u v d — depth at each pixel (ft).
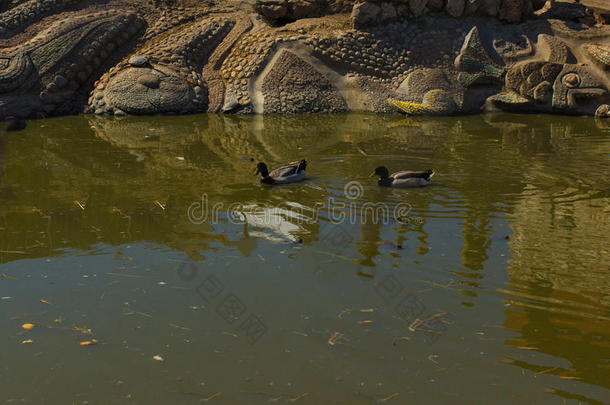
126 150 35.94
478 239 20.66
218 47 53.67
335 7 55.11
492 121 47.14
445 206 24.53
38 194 26.76
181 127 43.75
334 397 12.43
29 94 47.16
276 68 51.29
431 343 14.33
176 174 30.19
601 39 51.96
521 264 18.54
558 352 13.85
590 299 16.20
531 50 51.75
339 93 51.52
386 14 52.24
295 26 53.52
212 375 13.29
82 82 50.55
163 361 13.87
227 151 35.65
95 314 15.99
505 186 27.37
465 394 12.43
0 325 15.40
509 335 14.60
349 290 17.12
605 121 47.19
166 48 51.72
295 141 38.65
